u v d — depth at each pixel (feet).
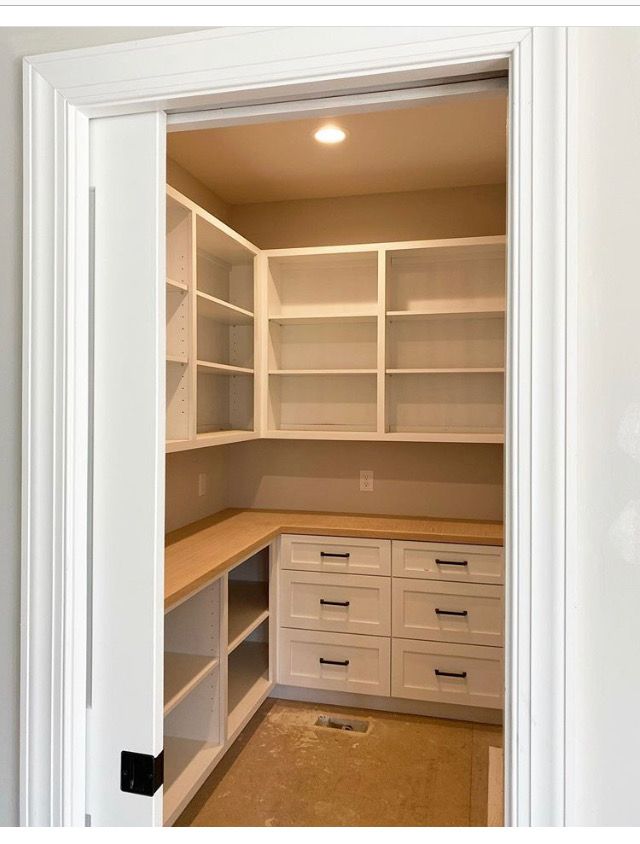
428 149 9.36
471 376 10.88
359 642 10.13
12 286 3.53
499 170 10.25
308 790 8.04
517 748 2.78
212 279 11.03
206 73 3.16
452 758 8.82
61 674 3.42
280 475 12.02
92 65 3.32
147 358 3.49
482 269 10.85
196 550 8.72
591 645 2.77
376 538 10.02
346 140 9.01
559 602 2.73
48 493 3.43
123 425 3.53
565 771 2.73
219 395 11.44
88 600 3.59
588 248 2.76
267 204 11.96
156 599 3.50
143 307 3.49
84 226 3.49
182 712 8.54
